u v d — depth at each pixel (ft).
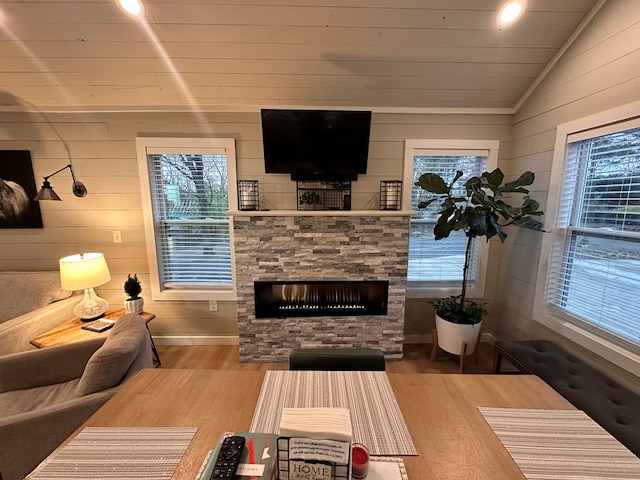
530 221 7.23
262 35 6.48
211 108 8.43
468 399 3.51
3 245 8.91
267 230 8.02
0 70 7.11
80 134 8.47
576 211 6.70
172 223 9.15
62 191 8.69
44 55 6.81
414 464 2.63
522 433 2.99
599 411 4.57
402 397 3.52
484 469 2.59
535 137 7.75
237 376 3.92
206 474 2.37
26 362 5.51
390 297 8.39
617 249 5.74
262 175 8.80
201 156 8.84
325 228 8.05
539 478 2.50
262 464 2.49
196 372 4.00
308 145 8.21
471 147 8.82
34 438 4.08
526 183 6.92
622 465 2.63
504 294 9.02
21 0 5.67
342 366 4.51
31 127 8.36
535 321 7.70
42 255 9.00
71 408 4.17
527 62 7.18
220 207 9.13
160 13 5.97
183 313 9.44
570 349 6.59
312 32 6.44
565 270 6.96
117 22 6.14
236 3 5.82
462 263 9.58
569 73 6.63
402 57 7.06
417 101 8.34
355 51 6.89
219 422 3.10
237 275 8.20
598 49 5.90
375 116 8.64
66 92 7.82
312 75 7.50
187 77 7.48
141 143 8.52
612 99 5.65
